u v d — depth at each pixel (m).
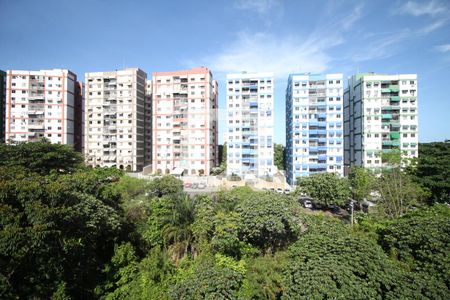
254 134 73.69
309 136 70.56
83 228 18.20
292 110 71.56
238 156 74.19
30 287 14.67
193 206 23.31
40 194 16.08
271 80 73.25
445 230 16.30
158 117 78.62
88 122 83.19
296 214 21.36
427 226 16.78
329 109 70.12
